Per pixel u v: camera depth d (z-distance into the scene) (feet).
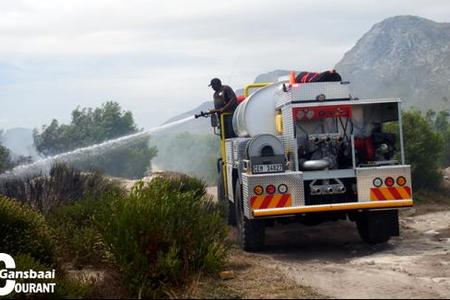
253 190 30.45
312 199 31.65
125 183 46.52
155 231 21.25
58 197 34.91
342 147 32.22
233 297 19.27
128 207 21.71
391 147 32.42
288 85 32.73
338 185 31.19
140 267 20.45
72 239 27.17
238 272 23.73
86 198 32.78
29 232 25.02
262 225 31.91
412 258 28.96
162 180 26.58
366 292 20.83
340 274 24.59
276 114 35.04
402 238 36.01
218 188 44.57
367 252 31.50
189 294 19.42
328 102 31.58
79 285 20.90
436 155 69.97
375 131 32.63
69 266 26.27
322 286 21.99
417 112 72.43
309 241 35.53
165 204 22.26
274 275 23.25
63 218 29.76
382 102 31.37
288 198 30.55
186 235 21.91
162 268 20.45
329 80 32.99
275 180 30.55
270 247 33.94
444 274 24.91
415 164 67.10
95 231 26.48
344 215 33.53
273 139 31.07
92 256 26.00
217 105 42.11
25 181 35.68
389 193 31.07
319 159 31.81
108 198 29.09
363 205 30.68
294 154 31.32
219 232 24.48
